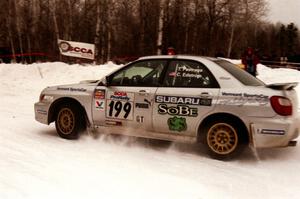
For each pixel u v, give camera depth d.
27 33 37.97
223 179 5.29
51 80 16.09
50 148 6.46
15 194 4.46
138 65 6.74
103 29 35.41
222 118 6.01
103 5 31.75
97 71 16.83
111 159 5.97
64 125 7.20
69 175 5.14
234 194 4.79
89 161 5.81
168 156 6.27
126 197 4.52
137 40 41.66
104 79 6.96
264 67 18.34
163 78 6.49
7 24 37.72
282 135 5.71
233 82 6.08
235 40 42.75
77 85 7.27
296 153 6.57
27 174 5.09
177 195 4.66
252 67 15.41
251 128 5.84
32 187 4.67
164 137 6.46
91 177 5.11
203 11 39.44
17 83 15.59
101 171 5.37
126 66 6.84
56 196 4.45
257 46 61.03
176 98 6.27
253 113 5.83
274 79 16.53
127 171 5.43
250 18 38.84
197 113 6.13
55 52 38.28
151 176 5.28
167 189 4.84
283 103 5.76
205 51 39.91
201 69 6.29
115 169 5.50
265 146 5.83
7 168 5.30
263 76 17.05
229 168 5.74
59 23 37.97
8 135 7.31
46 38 40.91
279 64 25.20
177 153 6.45
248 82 6.26
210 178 5.31
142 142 7.08
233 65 6.73
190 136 6.25
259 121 5.79
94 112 6.95
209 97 6.07
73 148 6.52
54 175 5.11
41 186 4.71
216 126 6.06
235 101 5.93
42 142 6.86
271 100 5.77
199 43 41.00
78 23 39.38
